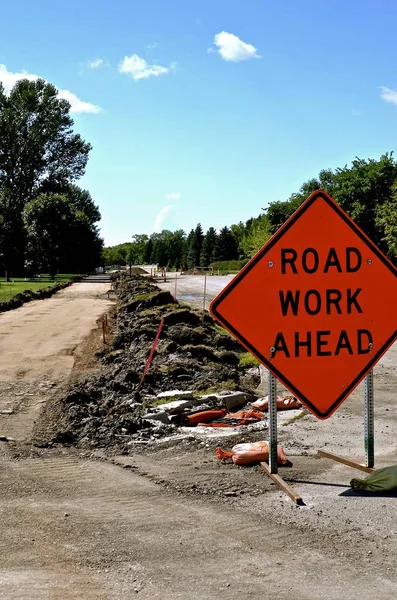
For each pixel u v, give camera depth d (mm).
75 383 12992
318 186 96438
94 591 4074
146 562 4492
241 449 7059
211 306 6246
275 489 6059
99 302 34469
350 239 6512
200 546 4750
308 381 6449
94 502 5801
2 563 4500
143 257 176500
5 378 13930
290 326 6398
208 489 6102
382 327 6605
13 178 86125
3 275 69562
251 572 4320
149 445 7930
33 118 86812
